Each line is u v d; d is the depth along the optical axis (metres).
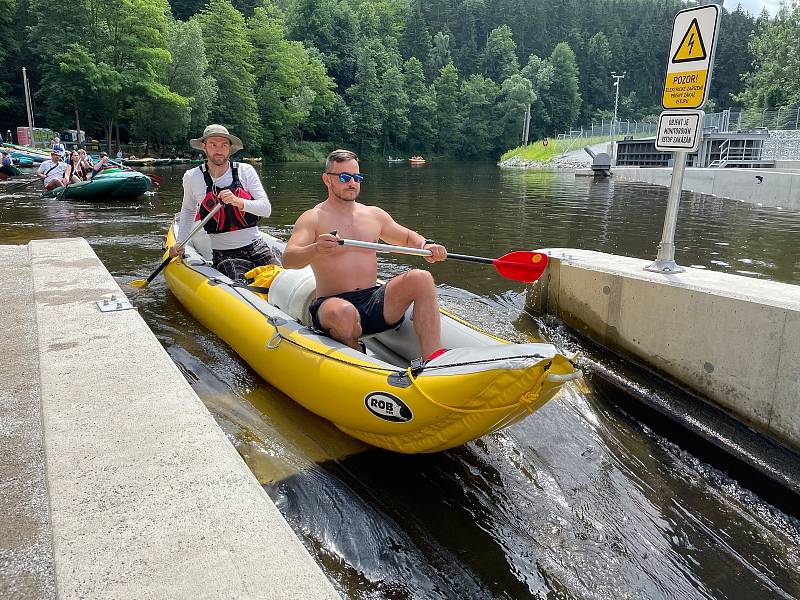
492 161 70.31
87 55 31.77
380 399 2.83
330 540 2.49
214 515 1.92
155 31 34.53
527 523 2.71
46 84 34.34
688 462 3.31
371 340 3.93
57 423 2.43
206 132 4.89
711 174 17.95
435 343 3.13
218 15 42.56
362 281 3.46
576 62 99.56
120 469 2.14
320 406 3.20
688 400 3.83
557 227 10.77
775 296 3.36
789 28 39.22
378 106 64.25
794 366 3.16
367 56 63.19
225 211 5.04
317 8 67.00
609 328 4.54
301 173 29.41
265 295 4.62
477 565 2.43
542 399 2.61
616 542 2.63
